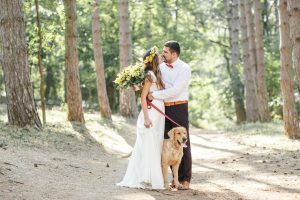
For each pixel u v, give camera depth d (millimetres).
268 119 23938
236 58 32531
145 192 6996
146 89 7301
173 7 36188
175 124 7469
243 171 10148
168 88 7367
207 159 12781
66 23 16281
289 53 15477
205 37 39250
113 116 23062
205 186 8219
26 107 12445
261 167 10570
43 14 17906
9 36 12211
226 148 15320
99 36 20969
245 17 27578
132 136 18453
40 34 14992
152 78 7273
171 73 7449
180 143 7207
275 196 7379
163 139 7438
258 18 23312
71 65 16531
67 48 16500
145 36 33781
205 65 46438
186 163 7645
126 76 7344
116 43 32156
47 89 36625
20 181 6715
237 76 32719
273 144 14758
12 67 12297
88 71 33031
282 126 20234
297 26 11469
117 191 6922
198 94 43562
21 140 10875
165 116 7410
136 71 7281
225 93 34281
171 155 7270
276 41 29953
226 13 36875
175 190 7371
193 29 39406
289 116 15562
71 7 16219
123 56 22703
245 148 14742
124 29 22703
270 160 11641
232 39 32625
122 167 10445
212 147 16016
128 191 6984
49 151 10570
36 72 35250
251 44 24656
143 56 7449
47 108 23625
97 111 29609
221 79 41531
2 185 6340
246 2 24688
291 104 15547
